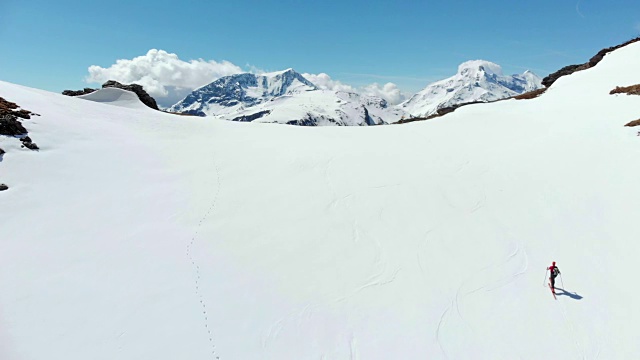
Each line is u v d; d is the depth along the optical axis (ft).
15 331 41.27
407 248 59.57
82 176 82.48
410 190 79.10
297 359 40.11
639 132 84.43
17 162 78.69
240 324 44.45
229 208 73.92
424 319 45.42
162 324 43.73
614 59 174.19
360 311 46.75
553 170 79.71
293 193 80.38
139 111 151.43
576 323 44.06
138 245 59.72
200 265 55.31
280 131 149.48
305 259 57.21
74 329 42.19
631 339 41.37
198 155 108.58
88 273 51.90
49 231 61.52
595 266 52.80
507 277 52.24
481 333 43.29
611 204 65.00
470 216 68.13
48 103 122.21
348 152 108.27
